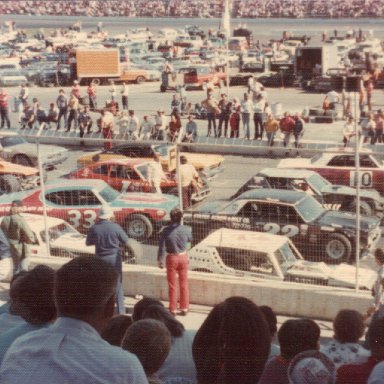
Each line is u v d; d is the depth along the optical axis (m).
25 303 4.50
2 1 190.75
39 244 16.56
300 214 19.33
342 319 6.68
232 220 19.72
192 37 113.69
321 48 65.19
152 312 6.21
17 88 69.44
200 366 3.89
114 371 2.92
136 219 20.97
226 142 37.00
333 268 15.29
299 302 13.45
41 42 116.31
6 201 20.92
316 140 39.16
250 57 82.19
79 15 184.88
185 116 48.50
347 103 45.69
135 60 86.00
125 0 178.00
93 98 51.47
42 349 2.96
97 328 3.15
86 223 21.00
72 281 3.08
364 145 34.41
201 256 15.65
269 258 15.29
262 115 37.62
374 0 136.88
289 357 5.08
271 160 34.56
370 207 22.55
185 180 23.31
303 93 63.03
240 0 152.50
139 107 55.22
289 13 146.25
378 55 69.62
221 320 3.87
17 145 31.64
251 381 3.85
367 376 4.98
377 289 11.20
